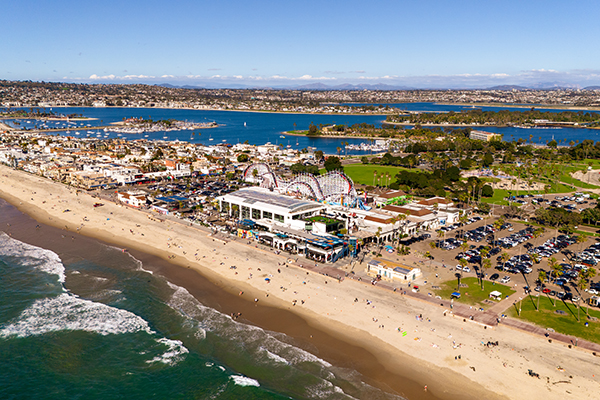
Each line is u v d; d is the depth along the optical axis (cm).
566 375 8900
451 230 19688
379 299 12262
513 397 8306
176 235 18112
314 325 10956
